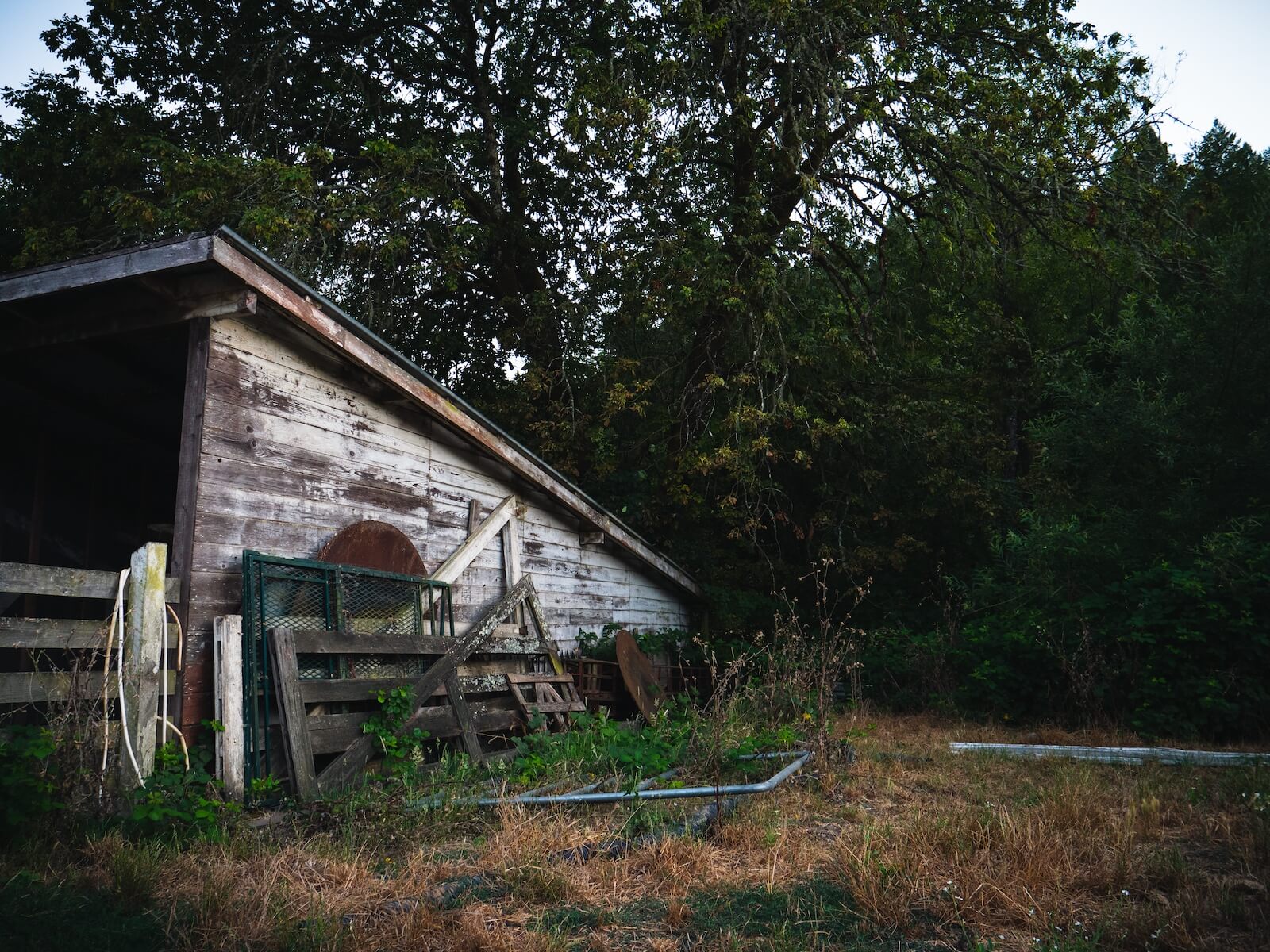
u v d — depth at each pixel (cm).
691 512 1769
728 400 1641
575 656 1101
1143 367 1354
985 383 2053
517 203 1972
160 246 602
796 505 1948
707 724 826
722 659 1393
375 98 1794
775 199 1638
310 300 687
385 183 1530
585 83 1462
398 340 1869
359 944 337
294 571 677
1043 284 2406
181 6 1638
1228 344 1241
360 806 529
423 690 738
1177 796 617
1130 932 349
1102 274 1670
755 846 483
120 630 538
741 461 1577
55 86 1597
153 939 332
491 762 744
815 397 1791
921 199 1617
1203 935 349
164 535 1055
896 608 1750
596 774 679
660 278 1537
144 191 1495
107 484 995
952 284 1920
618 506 1739
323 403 759
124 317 670
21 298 638
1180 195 1673
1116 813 564
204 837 461
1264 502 1160
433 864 436
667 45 1580
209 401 634
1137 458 1312
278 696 600
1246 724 952
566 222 1947
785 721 929
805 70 1434
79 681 509
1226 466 1191
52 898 358
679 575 1509
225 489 641
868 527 1906
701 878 427
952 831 469
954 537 1884
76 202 1568
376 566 778
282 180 1355
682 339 1820
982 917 378
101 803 484
